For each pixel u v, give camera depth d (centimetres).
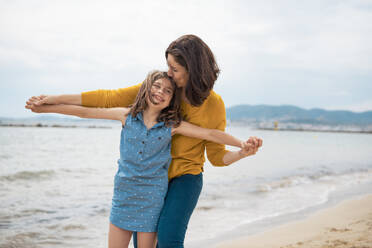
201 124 231
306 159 1509
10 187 699
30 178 823
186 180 221
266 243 354
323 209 519
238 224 435
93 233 402
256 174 945
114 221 216
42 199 581
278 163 1295
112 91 235
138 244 218
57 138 2909
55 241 371
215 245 353
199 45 209
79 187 707
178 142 226
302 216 475
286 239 366
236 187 714
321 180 848
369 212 490
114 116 227
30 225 427
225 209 516
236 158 226
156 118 222
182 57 205
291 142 3666
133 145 215
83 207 527
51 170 947
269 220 455
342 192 677
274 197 613
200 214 485
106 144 2280
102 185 736
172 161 229
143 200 212
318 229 404
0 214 475
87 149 1811
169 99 219
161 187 216
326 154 1884
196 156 229
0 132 3900
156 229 216
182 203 211
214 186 724
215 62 219
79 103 227
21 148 1767
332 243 337
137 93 238
